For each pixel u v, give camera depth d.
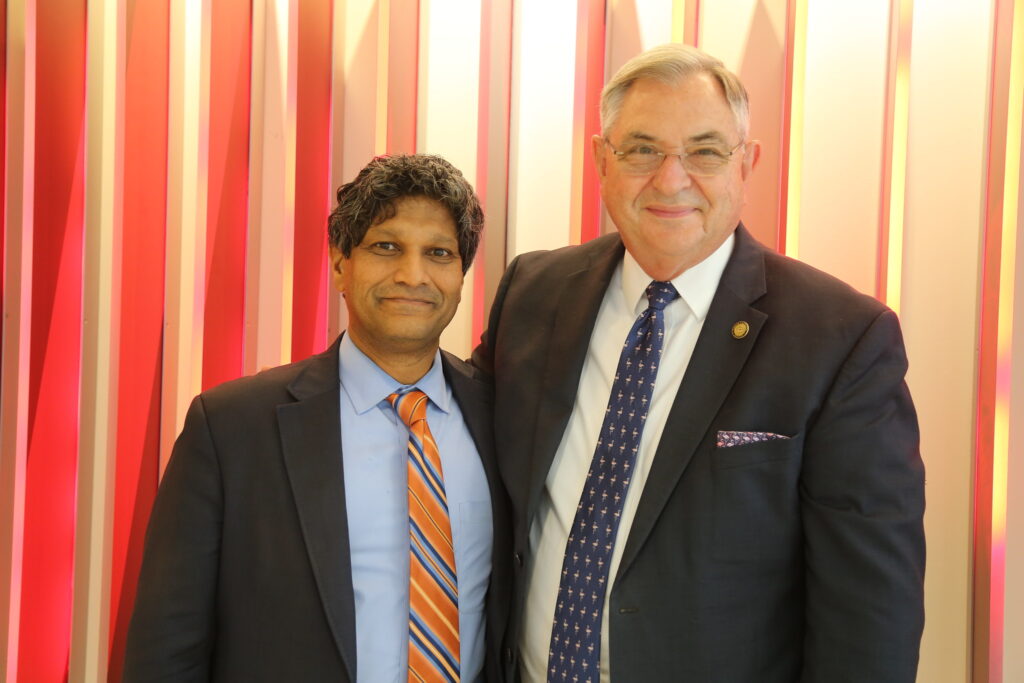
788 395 1.57
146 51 2.34
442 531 1.67
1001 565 1.99
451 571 1.66
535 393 1.79
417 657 1.60
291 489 1.63
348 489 1.67
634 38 2.29
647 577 1.59
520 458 1.75
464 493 1.75
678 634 1.57
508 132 2.37
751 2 2.21
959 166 2.10
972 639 2.06
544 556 1.71
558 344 1.80
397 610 1.64
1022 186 1.99
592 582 1.63
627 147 1.66
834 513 1.54
